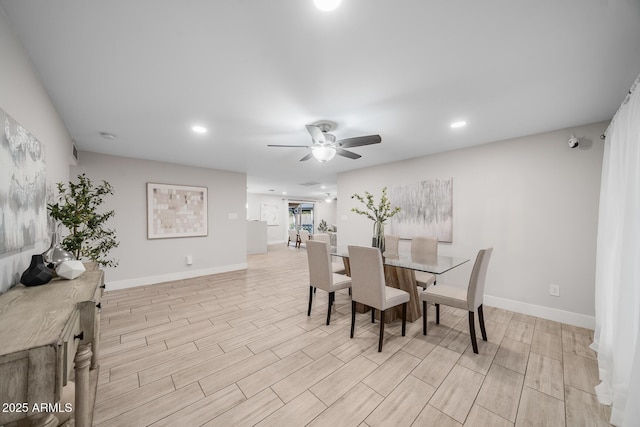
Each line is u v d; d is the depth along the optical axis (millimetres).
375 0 1140
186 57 1570
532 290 2992
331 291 2688
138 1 1133
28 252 1516
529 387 1732
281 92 2004
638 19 1228
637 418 1167
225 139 3174
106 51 1503
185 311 3082
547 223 2902
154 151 3748
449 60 1601
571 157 2758
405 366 1969
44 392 704
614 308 1778
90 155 3760
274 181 7109
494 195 3289
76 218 1919
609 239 1966
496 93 2014
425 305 2490
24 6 1151
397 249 3844
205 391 1684
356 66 1669
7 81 1248
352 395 1651
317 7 1173
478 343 2332
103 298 3555
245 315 2965
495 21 1268
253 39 1408
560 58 1566
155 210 4348
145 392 1670
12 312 963
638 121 1510
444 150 3699
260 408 1539
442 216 3773
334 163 4609
